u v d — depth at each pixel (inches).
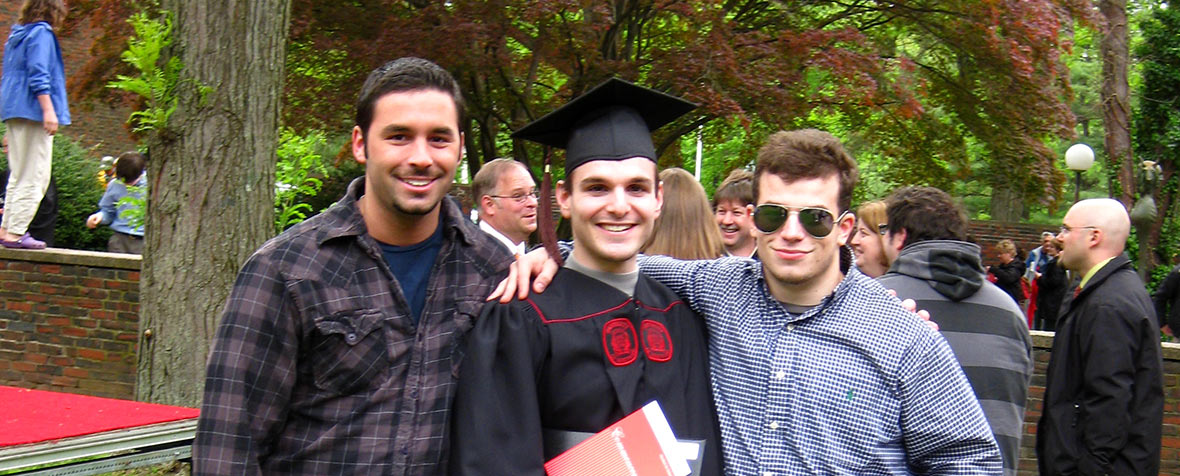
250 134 194.2
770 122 376.2
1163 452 261.7
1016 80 421.7
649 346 95.5
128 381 303.4
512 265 98.1
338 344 89.4
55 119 285.1
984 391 134.4
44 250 308.3
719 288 102.2
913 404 94.8
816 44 371.2
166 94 190.2
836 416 94.4
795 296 98.5
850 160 99.7
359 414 89.4
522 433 89.4
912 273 141.4
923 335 96.4
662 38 410.0
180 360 191.0
